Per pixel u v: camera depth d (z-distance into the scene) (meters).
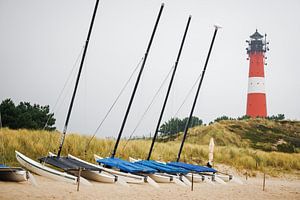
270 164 31.70
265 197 18.14
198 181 22.28
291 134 54.34
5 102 40.03
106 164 20.67
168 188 18.44
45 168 17.89
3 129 28.31
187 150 32.28
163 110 26.47
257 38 71.12
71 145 26.92
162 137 52.31
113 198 14.30
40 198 12.86
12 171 15.36
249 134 52.50
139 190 16.88
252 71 70.88
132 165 20.44
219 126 53.84
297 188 22.97
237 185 22.39
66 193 14.29
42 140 26.58
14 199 12.28
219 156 31.80
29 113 39.84
